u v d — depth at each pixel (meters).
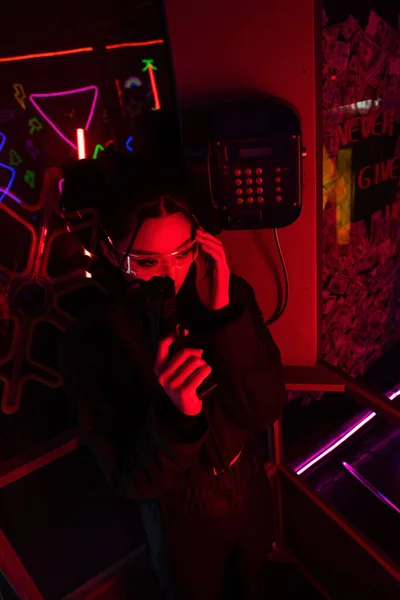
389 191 2.35
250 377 0.89
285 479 1.47
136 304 0.79
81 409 0.88
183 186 0.74
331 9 1.76
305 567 1.59
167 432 0.72
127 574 1.44
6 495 2.10
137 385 0.89
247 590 1.04
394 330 2.83
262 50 0.95
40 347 2.17
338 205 2.20
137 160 0.74
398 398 2.55
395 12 1.94
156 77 1.72
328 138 2.04
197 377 0.67
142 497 0.82
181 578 0.98
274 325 1.24
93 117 1.89
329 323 2.45
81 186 0.81
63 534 1.94
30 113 1.92
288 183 0.94
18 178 2.04
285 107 0.92
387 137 2.20
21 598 1.19
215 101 0.99
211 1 0.91
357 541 1.28
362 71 1.96
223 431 0.92
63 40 1.75
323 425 2.36
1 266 1.53
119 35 1.69
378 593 1.30
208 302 0.89
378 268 2.53
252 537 1.01
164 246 0.73
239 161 0.93
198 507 0.93
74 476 2.21
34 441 2.11
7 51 1.78
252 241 1.15
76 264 1.64
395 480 2.07
